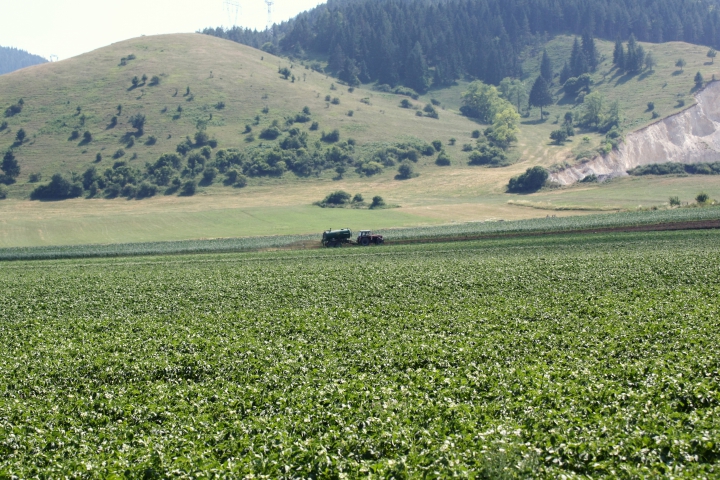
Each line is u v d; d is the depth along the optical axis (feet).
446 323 104.99
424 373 74.18
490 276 154.20
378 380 72.49
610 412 57.93
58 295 153.79
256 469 49.21
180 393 71.20
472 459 48.78
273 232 351.67
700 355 74.18
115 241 338.75
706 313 100.12
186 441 55.93
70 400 71.00
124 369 83.71
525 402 61.00
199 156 602.85
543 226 278.67
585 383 66.85
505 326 99.76
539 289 136.56
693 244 208.03
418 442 52.49
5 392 74.95
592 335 90.22
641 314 102.17
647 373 68.90
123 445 56.29
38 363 88.28
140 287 161.17
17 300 148.56
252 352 88.84
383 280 155.94
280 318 114.52
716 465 44.98
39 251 279.49
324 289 146.41
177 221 404.77
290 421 59.21
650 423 52.95
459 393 65.57
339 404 63.41
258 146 648.38
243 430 57.88
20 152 613.52
